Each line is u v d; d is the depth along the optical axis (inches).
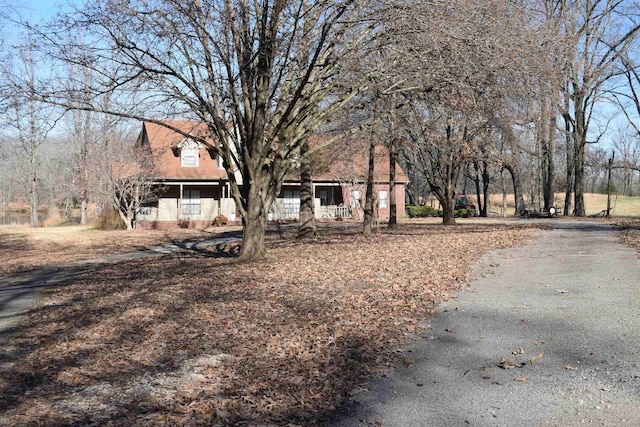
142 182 1274.6
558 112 1391.5
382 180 1706.4
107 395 217.6
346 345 280.8
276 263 585.3
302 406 207.3
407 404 206.1
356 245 747.4
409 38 521.3
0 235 1248.2
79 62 503.5
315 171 1494.8
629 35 1398.9
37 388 225.9
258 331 313.3
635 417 184.2
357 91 588.7
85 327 331.6
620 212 2117.4
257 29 546.9
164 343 293.0
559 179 2319.1
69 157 1942.7
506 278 458.6
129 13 484.7
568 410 192.7
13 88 496.4
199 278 510.0
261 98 576.7
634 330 275.4
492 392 213.0
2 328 341.1
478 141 1071.0
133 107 549.6
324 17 592.4
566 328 290.0
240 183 1429.6
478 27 521.3
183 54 526.9
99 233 1221.7
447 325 312.8
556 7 1093.8
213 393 220.4
